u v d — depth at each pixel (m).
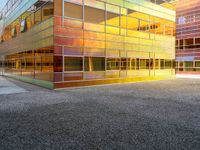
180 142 5.04
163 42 26.36
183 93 13.77
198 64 30.17
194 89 15.99
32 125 6.43
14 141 5.09
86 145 4.84
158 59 25.67
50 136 5.45
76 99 11.27
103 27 18.69
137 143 4.97
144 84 20.09
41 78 17.53
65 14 15.84
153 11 24.45
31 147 4.73
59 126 6.33
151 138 5.31
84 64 17.27
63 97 11.92
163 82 22.41
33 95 12.62
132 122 6.79
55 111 8.37
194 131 5.89
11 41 28.02
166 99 11.37
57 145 4.84
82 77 17.16
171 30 27.72
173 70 28.44
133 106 9.45
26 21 21.52
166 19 26.64
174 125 6.47
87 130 5.95
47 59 16.27
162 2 25.86
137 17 22.27
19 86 17.50
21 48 23.41
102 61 18.73
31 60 20.05
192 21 30.95
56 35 15.29
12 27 27.28
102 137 5.38
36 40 18.64
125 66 21.11
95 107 9.19
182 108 9.04
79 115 7.71
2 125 6.42
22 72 23.16
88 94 13.18
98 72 18.42
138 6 22.30
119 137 5.38
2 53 34.19
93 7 17.77
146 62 23.84
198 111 8.46
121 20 20.41
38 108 8.91
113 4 19.48
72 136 5.46
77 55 16.69
